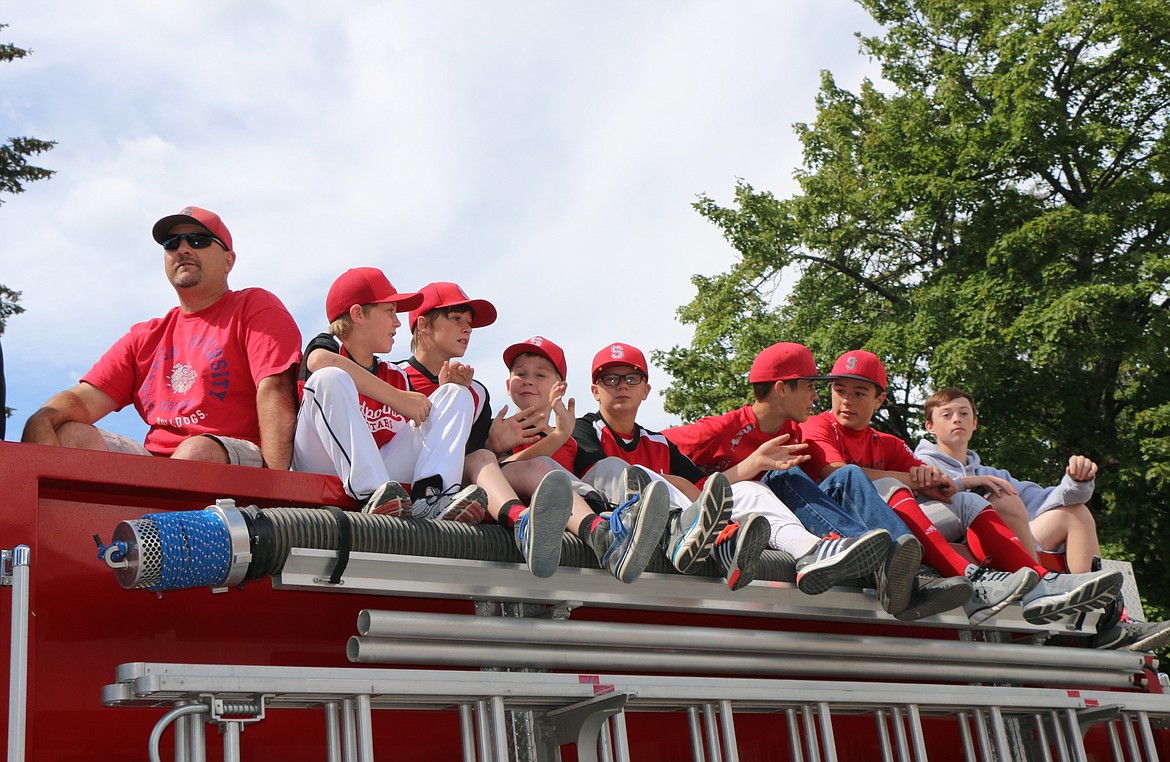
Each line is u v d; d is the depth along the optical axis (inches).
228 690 94.6
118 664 101.3
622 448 171.8
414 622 111.4
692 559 130.1
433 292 166.2
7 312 682.8
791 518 154.1
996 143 653.3
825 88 747.4
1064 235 591.8
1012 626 169.8
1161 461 563.2
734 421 193.5
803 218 719.1
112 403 146.8
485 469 135.6
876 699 142.0
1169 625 179.0
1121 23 641.0
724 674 138.1
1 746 90.8
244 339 143.0
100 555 96.5
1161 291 606.2
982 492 189.2
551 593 124.8
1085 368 624.4
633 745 133.0
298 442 130.1
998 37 682.8
